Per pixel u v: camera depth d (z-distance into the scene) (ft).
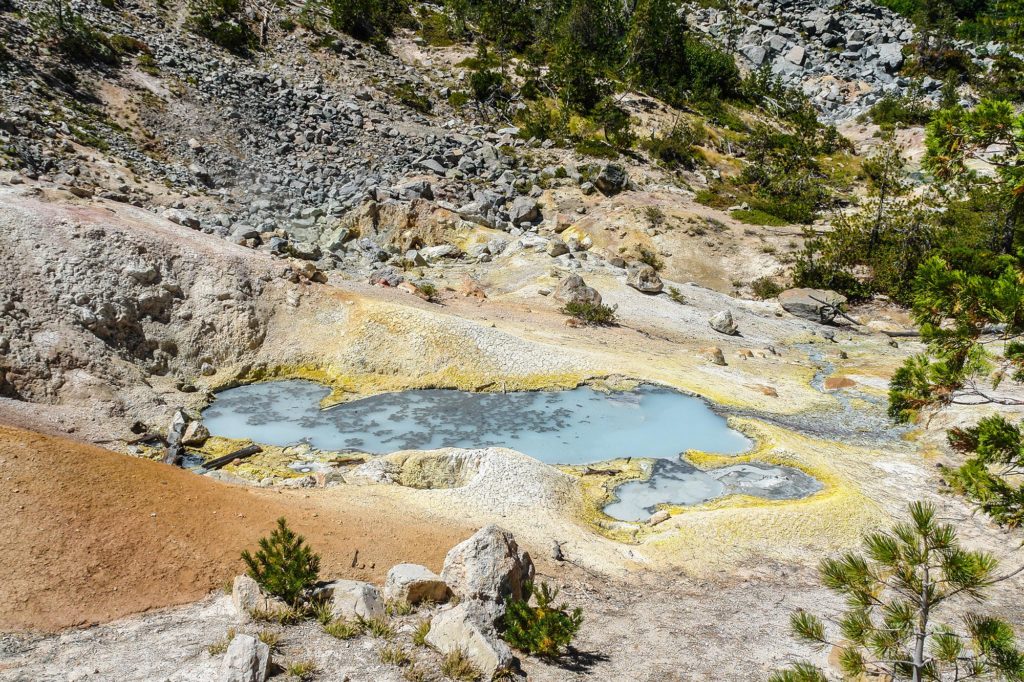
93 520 45.37
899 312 147.43
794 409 94.32
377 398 89.61
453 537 53.72
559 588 51.21
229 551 46.83
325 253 134.62
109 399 76.79
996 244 148.56
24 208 89.25
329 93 210.38
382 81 232.32
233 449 74.90
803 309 142.51
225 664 33.55
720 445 81.82
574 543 58.65
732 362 110.42
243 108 186.29
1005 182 38.09
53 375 75.66
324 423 82.99
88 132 145.38
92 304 85.35
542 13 332.80
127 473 51.03
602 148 217.77
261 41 224.12
